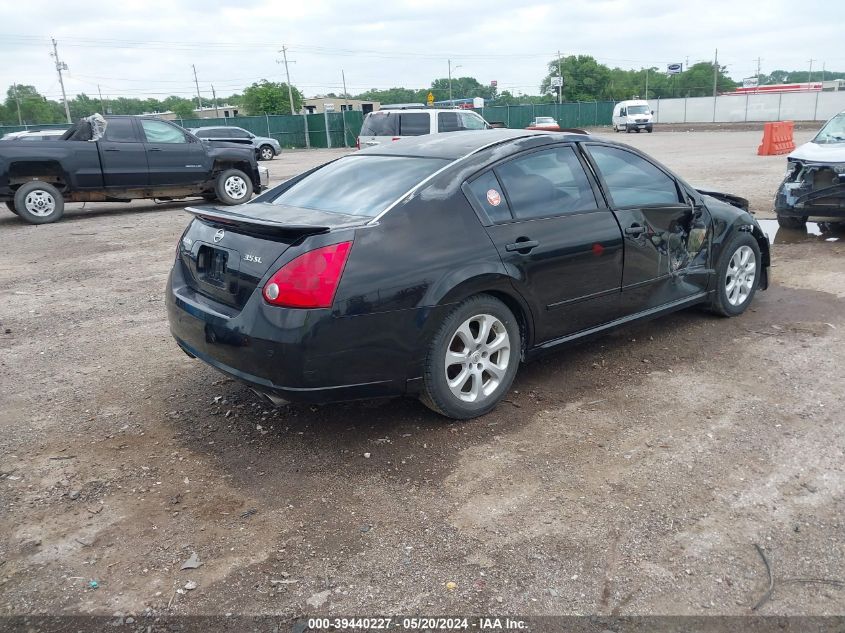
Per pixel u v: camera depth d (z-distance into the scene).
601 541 2.97
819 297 6.34
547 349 4.38
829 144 9.20
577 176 4.50
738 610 2.58
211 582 2.79
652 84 104.81
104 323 6.27
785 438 3.77
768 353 5.00
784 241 8.98
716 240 5.42
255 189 15.05
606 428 3.95
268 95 80.94
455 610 2.61
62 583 2.81
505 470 3.54
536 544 2.96
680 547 2.92
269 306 3.44
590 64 95.31
